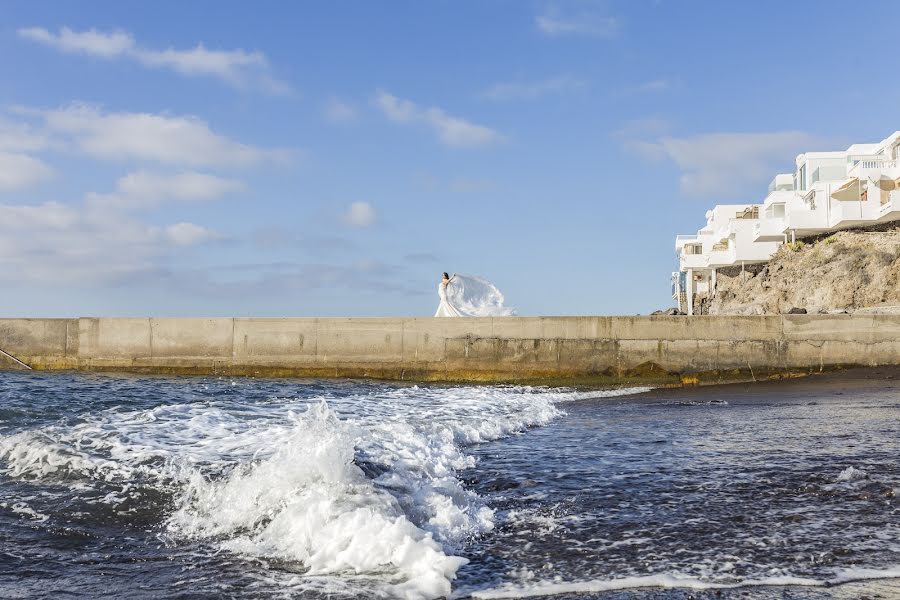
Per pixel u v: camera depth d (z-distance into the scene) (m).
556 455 7.70
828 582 3.86
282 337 19.97
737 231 44.00
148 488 5.78
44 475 6.12
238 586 3.95
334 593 3.83
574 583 3.91
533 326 19.34
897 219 34.59
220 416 9.18
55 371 20.19
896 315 18.61
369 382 18.42
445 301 20.22
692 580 3.92
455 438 8.56
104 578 4.08
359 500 5.04
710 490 5.89
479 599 3.73
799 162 46.56
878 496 5.59
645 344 19.03
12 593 3.82
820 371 18.70
